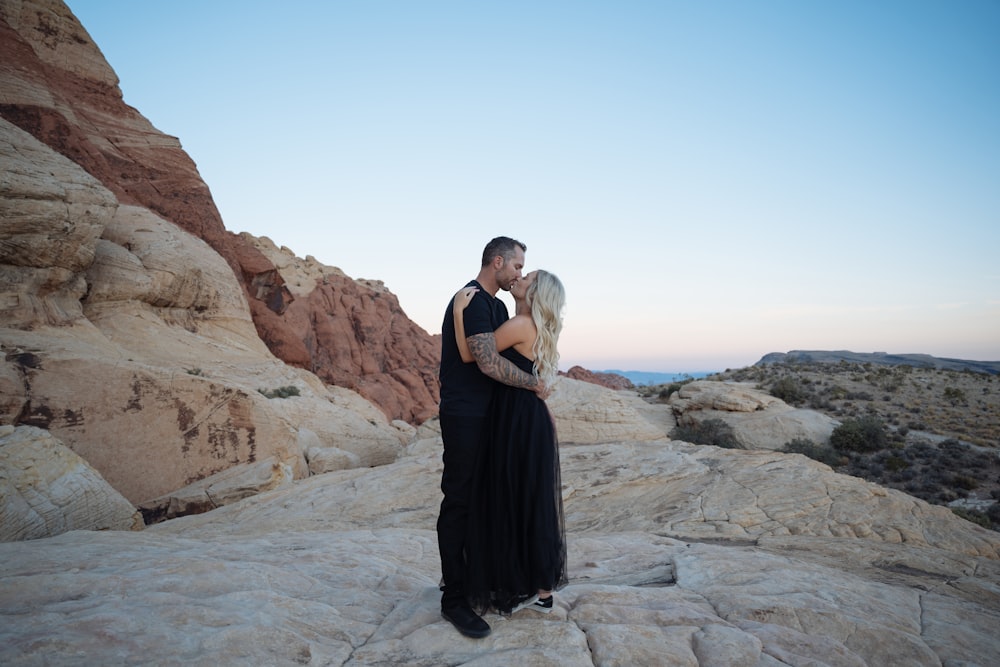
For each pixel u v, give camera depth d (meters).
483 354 3.34
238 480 18.28
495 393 3.62
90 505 10.36
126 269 28.62
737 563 5.12
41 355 17.23
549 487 3.55
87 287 26.39
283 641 2.94
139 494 17.64
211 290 33.81
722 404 44.00
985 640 3.86
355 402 47.31
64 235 22.56
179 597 3.24
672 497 11.48
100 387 17.62
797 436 40.19
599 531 10.34
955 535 9.41
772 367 78.25
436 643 3.18
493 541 3.46
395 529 6.91
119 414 17.73
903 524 9.60
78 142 37.84
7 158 21.45
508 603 3.45
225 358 31.41
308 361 45.69
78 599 3.15
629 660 3.07
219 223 46.62
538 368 3.57
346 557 4.74
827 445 39.81
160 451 18.14
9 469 9.41
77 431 17.11
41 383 16.92
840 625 3.80
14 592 3.13
